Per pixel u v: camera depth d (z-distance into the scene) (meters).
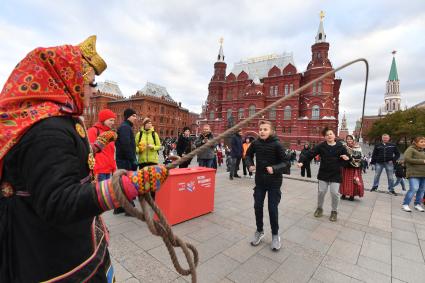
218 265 2.81
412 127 43.31
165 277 2.50
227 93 51.75
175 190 3.94
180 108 66.31
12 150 0.83
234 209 4.94
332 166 4.54
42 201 0.77
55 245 0.92
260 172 3.40
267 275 2.64
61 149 0.83
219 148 17.20
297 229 4.04
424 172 5.28
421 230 4.18
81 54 1.05
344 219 4.65
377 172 7.62
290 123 42.84
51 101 0.93
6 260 0.92
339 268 2.86
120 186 0.84
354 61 1.73
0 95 0.90
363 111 2.68
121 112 58.16
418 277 2.72
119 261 2.77
